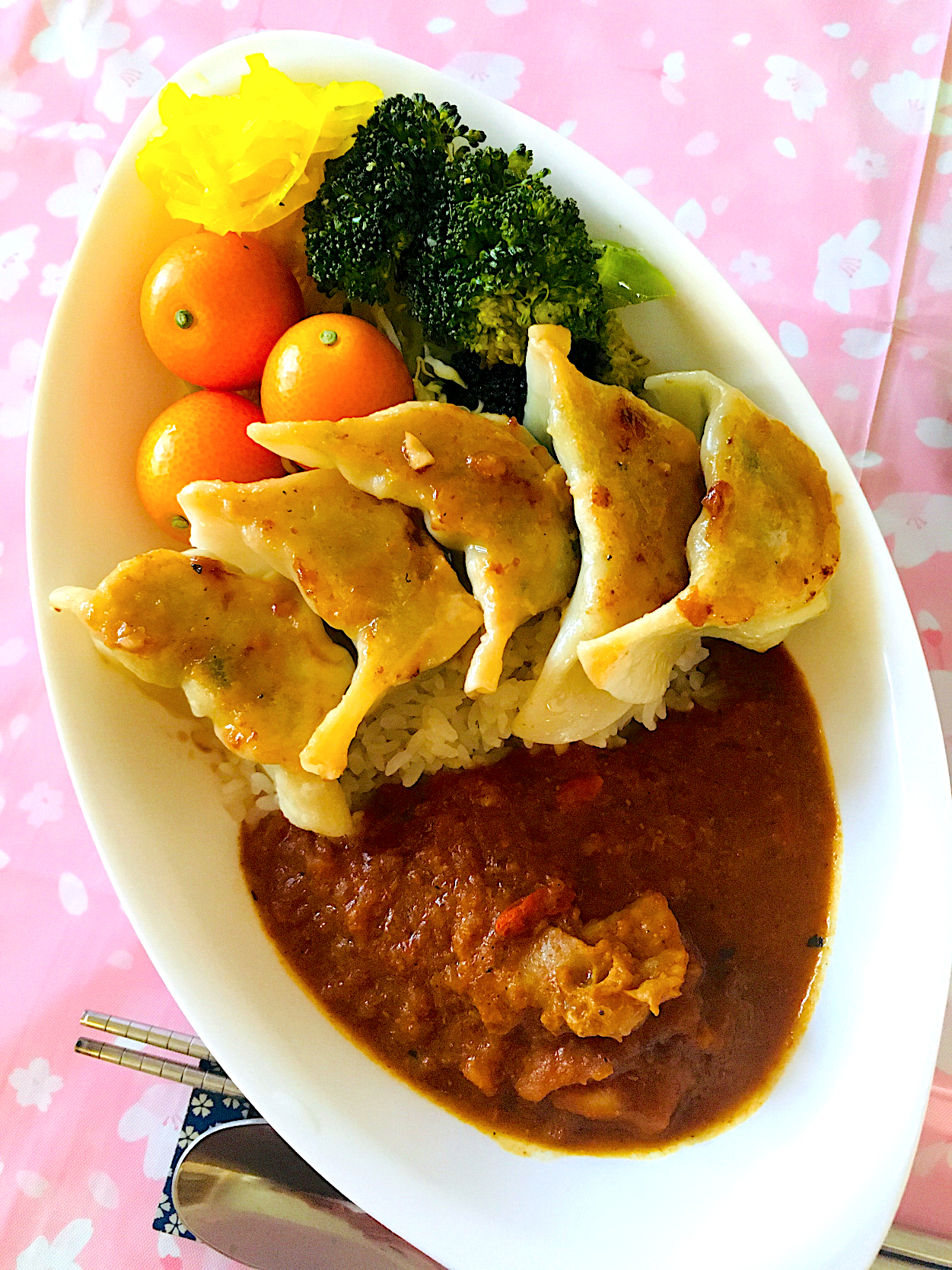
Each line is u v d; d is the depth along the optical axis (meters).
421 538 0.25
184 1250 0.27
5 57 0.35
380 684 0.24
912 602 0.29
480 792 0.25
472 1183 0.23
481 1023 0.24
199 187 0.26
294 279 0.28
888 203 0.32
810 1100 0.23
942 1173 0.26
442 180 0.25
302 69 0.27
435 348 0.27
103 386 0.26
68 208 0.34
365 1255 0.26
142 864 0.24
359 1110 0.24
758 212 0.32
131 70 0.35
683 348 0.26
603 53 0.33
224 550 0.25
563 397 0.24
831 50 0.32
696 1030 0.24
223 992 0.24
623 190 0.26
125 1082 0.29
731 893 0.25
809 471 0.24
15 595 0.32
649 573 0.24
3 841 0.30
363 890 0.25
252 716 0.24
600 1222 0.23
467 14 0.34
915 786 0.24
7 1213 0.28
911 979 0.23
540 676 0.25
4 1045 0.29
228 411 0.27
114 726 0.25
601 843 0.25
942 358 0.31
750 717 0.26
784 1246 0.22
